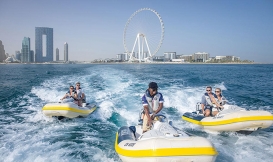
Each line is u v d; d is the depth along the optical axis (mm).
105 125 7961
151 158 4211
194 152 4160
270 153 5527
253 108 10539
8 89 15438
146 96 5703
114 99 11594
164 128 5035
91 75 24578
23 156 5207
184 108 10352
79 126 7809
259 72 40469
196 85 17234
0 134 6770
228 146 6031
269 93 14844
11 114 9203
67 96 9508
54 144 6020
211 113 8016
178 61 163875
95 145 6031
